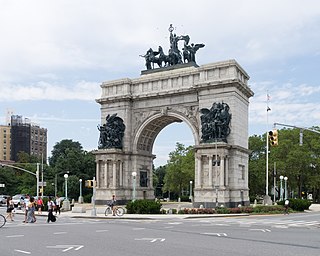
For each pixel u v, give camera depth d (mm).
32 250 21422
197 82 74312
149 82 80938
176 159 146875
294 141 119188
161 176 199875
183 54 80188
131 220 48406
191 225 40062
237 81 69688
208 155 69562
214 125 69500
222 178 67875
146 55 83812
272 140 42250
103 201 79812
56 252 20734
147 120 80375
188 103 75938
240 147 70438
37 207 64062
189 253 20562
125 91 82125
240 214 60000
